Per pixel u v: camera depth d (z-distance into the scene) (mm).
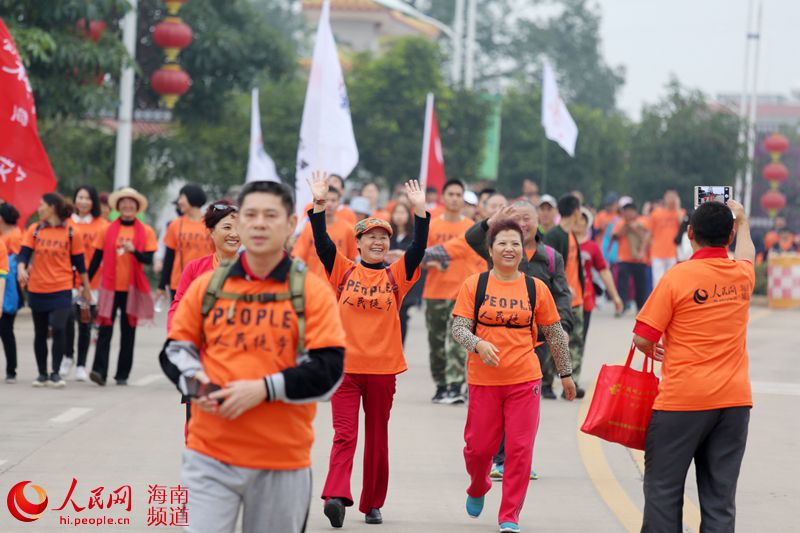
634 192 48500
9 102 15547
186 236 15484
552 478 10773
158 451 11266
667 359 7648
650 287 29594
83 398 14398
